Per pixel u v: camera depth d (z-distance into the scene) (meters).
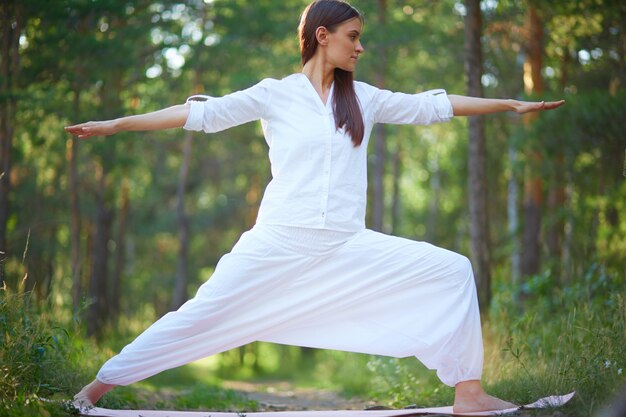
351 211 4.37
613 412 3.22
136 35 14.27
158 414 4.49
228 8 17.12
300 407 7.23
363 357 12.84
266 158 26.38
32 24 11.96
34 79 12.36
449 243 27.64
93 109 14.09
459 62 16.42
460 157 24.36
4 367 4.71
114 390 6.25
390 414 4.50
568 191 17.28
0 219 11.44
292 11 17.19
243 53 17.50
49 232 19.86
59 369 5.50
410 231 33.41
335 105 4.36
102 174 17.53
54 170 18.97
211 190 33.94
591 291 7.75
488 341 7.64
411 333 4.38
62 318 7.48
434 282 4.38
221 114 4.36
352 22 4.34
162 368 4.38
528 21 14.28
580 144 11.49
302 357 28.34
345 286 4.38
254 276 4.33
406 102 4.58
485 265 9.99
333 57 4.35
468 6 9.96
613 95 10.88
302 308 4.39
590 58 12.70
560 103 4.49
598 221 14.65
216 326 4.36
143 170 25.61
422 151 28.00
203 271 34.88
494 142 19.09
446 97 4.60
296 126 4.32
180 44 16.59
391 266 4.38
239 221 32.41
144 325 14.53
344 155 4.34
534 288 9.91
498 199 22.30
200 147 23.92
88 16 12.89
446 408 4.68
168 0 15.65
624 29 11.04
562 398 4.46
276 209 4.34
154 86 18.95
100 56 13.04
